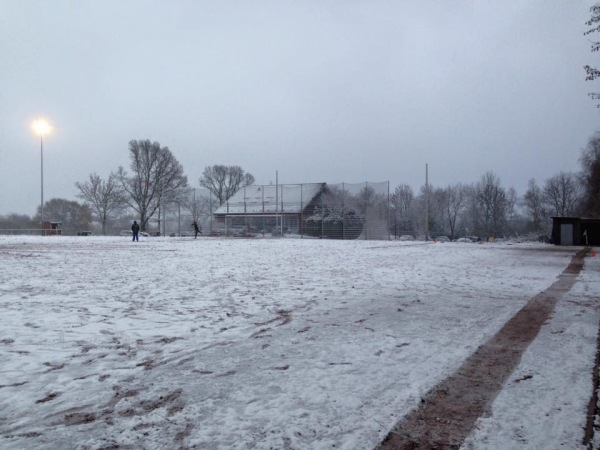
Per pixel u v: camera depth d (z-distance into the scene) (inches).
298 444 143.3
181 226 2313.0
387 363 221.9
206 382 194.7
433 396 182.9
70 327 283.9
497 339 270.1
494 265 730.2
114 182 3004.4
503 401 178.1
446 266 700.0
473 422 160.4
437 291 448.8
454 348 249.3
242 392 183.8
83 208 3270.2
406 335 276.4
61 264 661.9
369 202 1855.3
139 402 174.2
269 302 376.2
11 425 155.2
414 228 2087.8
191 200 2292.1
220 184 3467.0
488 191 3097.9
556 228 1600.6
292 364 218.8
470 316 333.4
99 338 261.1
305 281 503.8
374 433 151.0
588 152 1886.1
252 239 1782.7
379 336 273.3
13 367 211.3
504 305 378.0
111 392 183.8
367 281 512.1
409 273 598.2
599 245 1558.8
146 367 213.5
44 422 157.8
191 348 244.2
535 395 184.4
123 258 782.5
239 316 323.3
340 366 216.4
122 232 2869.1
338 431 152.0
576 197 2832.2
